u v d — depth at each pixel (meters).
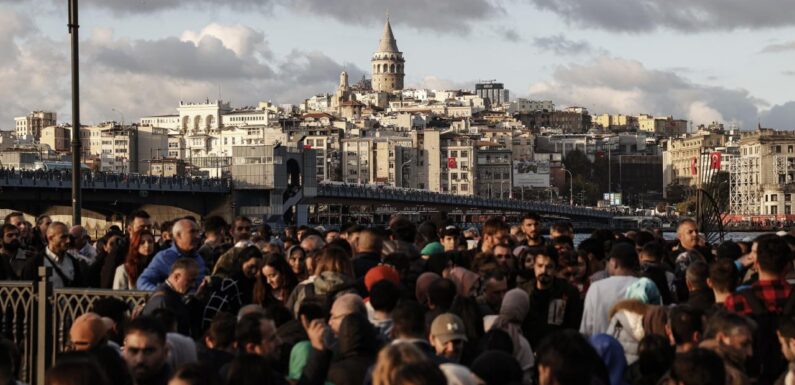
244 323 14.59
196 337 18.73
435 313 16.12
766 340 16.19
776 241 16.61
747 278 20.94
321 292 17.86
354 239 25.78
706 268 18.42
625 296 16.97
